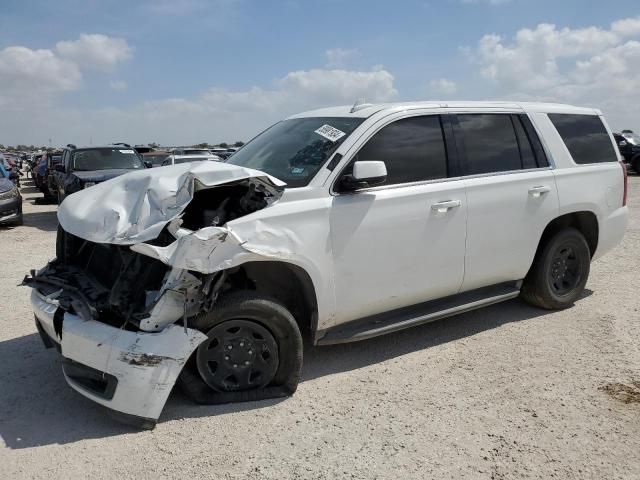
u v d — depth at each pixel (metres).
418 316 4.44
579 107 5.73
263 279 3.99
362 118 4.30
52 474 3.01
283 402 3.76
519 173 4.94
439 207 4.34
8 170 13.78
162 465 3.08
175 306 3.35
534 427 3.41
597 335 4.86
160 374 3.29
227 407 3.68
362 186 3.93
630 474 2.94
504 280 5.01
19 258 8.70
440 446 3.22
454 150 4.59
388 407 3.68
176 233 3.29
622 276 6.80
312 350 4.65
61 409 3.71
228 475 2.98
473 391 3.89
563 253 5.42
